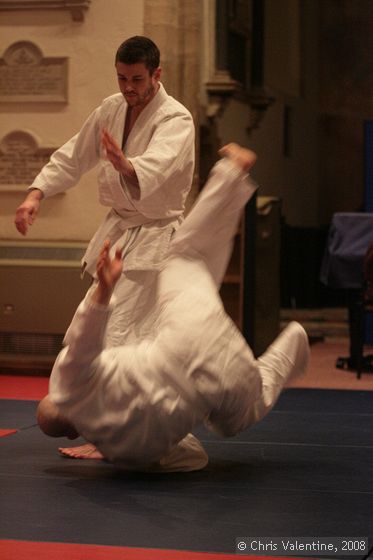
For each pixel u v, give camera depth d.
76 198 10.30
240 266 11.00
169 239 5.58
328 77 21.09
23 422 6.78
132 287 5.48
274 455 5.67
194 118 10.62
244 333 10.55
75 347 4.61
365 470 5.25
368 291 10.10
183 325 4.80
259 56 16.61
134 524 4.03
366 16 20.83
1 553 3.59
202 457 5.21
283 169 18.78
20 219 5.70
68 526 3.99
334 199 21.12
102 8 10.19
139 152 5.57
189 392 4.73
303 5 20.17
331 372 10.71
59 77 10.29
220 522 4.08
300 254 18.98
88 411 4.75
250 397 4.93
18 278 9.92
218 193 5.08
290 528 4.00
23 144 10.38
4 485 4.74
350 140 21.00
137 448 4.79
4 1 10.29
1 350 10.05
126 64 5.39
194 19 10.40
